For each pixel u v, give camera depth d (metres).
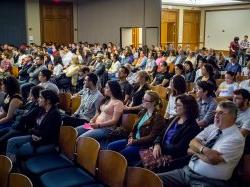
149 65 9.14
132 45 12.01
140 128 3.06
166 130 2.82
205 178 2.37
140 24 11.62
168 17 14.12
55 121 3.26
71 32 14.44
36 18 13.46
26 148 3.20
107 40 13.12
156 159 2.72
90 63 9.85
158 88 5.16
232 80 5.03
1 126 4.00
